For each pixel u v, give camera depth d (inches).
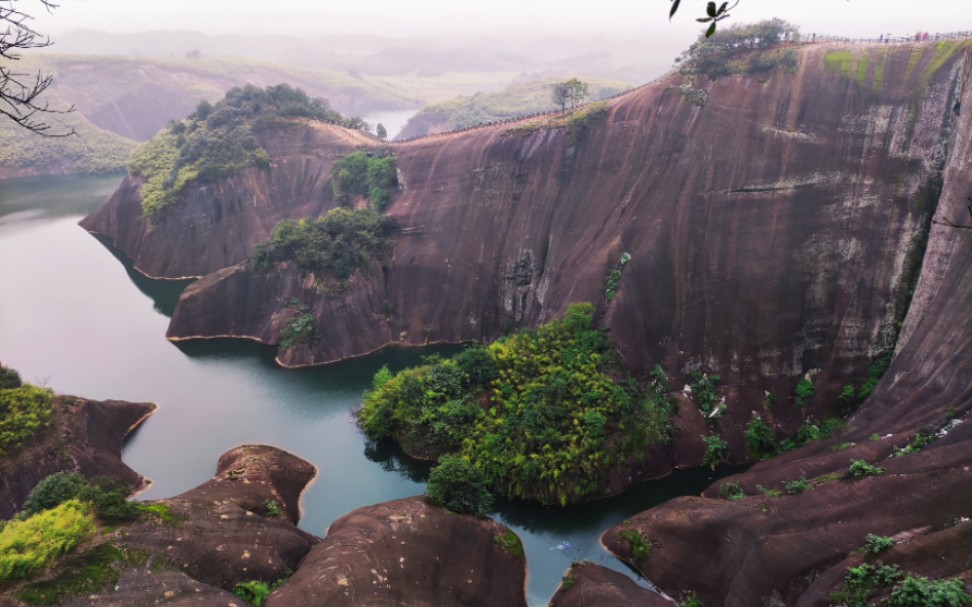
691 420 2095.2
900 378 1831.9
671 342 2277.3
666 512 1716.3
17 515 1481.3
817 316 2119.8
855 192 2145.7
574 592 1529.3
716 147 2425.0
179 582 1311.5
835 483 1504.7
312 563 1475.1
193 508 1578.5
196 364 2849.4
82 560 1288.1
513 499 1894.7
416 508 1680.6
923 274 1959.9
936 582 1114.1
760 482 1737.2
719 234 2315.5
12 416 1889.8
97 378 2699.3
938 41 2240.4
